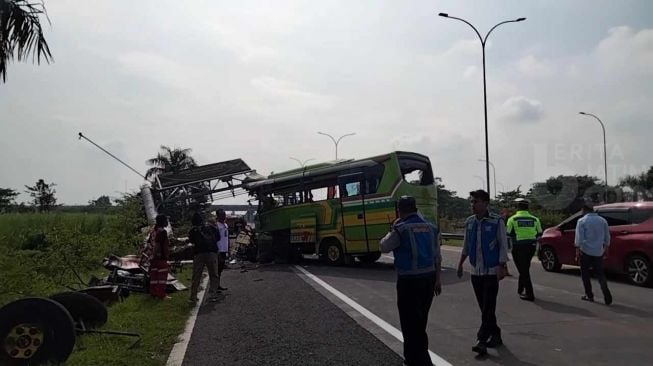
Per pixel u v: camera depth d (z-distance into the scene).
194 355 6.80
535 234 10.60
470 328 8.16
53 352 6.02
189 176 25.58
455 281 13.42
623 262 12.77
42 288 10.19
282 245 19.55
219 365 6.36
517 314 9.12
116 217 20.66
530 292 10.51
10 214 22.42
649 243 12.12
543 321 8.54
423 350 6.00
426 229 6.15
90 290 10.15
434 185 17.56
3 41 8.42
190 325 8.61
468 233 7.30
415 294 6.02
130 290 11.62
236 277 15.39
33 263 12.03
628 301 10.31
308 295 11.41
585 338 7.40
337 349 6.94
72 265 13.02
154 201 24.50
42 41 8.56
